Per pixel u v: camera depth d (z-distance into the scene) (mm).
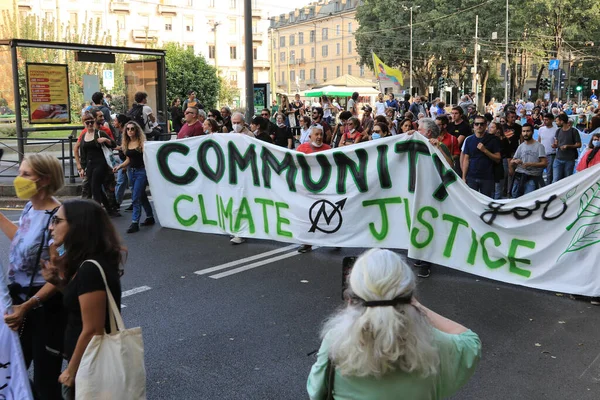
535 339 4586
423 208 6273
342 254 7168
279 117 11875
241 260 6914
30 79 12570
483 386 3822
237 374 4000
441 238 6246
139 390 2516
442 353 1905
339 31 86812
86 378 2402
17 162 12219
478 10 52906
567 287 5504
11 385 2912
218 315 5109
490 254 5984
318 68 92312
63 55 21359
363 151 6746
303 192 7230
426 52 58062
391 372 1802
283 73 100438
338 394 1871
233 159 7824
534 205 5672
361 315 1787
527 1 46469
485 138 7809
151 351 4367
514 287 5840
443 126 9062
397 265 1822
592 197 5352
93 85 14773
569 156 11133
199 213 8320
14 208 10406
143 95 12602
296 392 3752
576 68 60312
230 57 73125
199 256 7094
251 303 5418
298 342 4527
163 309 5258
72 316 2654
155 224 8938
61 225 2652
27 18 33969
